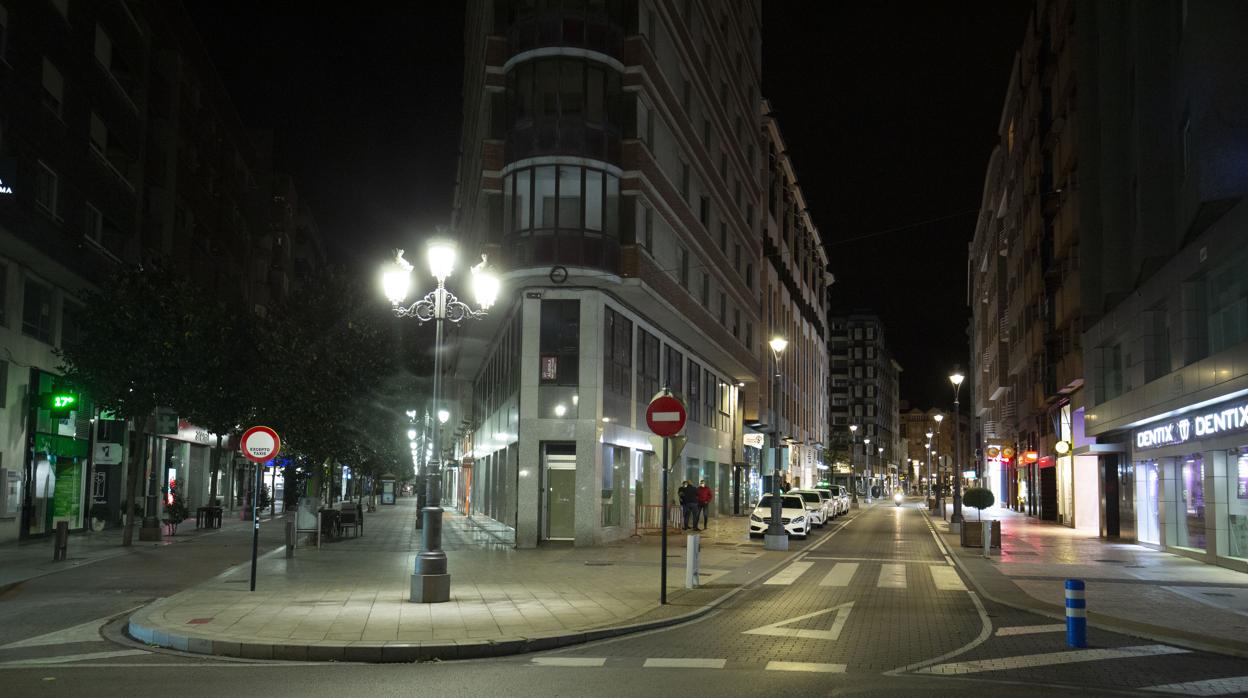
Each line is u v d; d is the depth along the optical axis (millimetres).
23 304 27312
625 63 30156
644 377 34344
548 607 13922
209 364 26766
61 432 29781
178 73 40594
